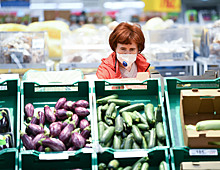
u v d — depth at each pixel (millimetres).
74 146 2312
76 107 2568
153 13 8398
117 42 3145
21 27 5543
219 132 2262
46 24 5621
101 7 8898
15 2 7590
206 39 5164
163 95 2852
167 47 4816
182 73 4914
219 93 2426
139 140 2350
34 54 4641
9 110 2523
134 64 3299
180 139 2416
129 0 9141
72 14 8312
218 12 10055
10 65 4586
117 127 2416
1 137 2312
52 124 2402
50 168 2287
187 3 10336
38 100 2660
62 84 2633
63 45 4848
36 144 2312
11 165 2256
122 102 2625
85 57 4758
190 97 2412
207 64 4898
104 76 3193
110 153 2273
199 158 2311
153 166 2334
